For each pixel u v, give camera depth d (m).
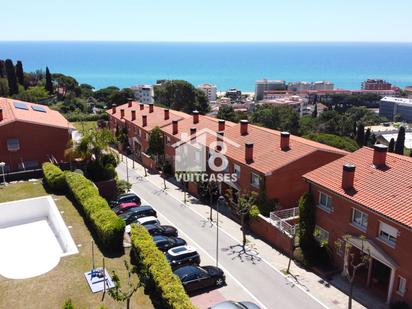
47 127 46.41
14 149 44.72
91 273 26.84
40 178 43.91
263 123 122.88
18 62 126.94
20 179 43.41
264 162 40.12
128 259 28.97
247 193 39.66
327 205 32.62
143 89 172.25
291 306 27.36
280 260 33.47
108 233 29.36
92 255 28.84
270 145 43.00
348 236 28.62
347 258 30.45
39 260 30.67
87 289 25.48
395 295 26.98
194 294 28.41
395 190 28.20
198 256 31.34
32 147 46.06
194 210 44.03
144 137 64.69
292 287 29.56
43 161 47.00
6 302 24.20
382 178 29.89
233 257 33.78
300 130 119.81
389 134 147.75
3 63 129.62
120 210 40.38
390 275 27.33
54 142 47.16
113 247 30.03
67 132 47.62
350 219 30.14
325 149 40.19
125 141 70.94
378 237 27.83
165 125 60.81
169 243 33.06
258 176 39.97
